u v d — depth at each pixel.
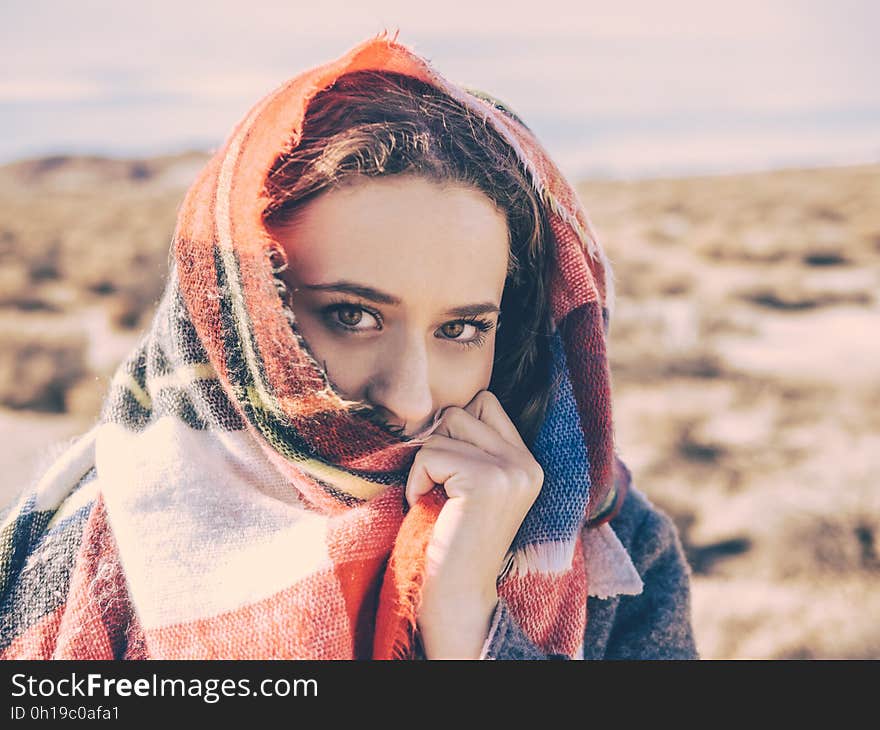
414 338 1.41
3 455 10.41
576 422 1.65
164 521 1.48
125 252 24.81
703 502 8.35
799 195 48.88
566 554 1.56
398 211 1.36
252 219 1.38
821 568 6.89
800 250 28.88
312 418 1.41
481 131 1.46
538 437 1.64
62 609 1.54
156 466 1.50
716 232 32.81
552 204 1.58
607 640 1.85
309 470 1.45
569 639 1.61
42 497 1.67
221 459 1.51
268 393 1.41
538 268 1.63
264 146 1.40
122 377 1.64
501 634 1.47
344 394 1.43
